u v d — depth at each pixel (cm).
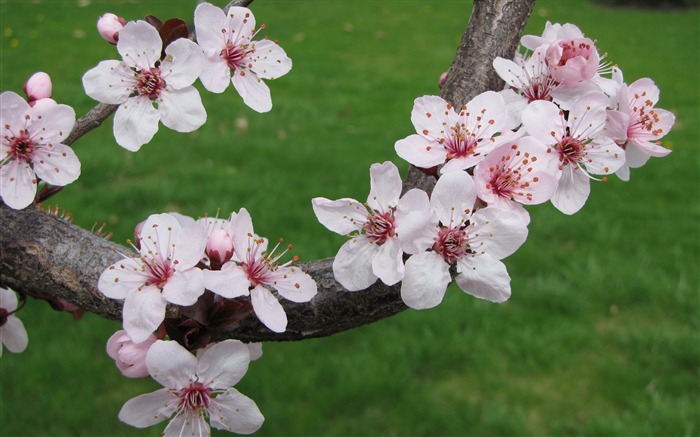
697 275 466
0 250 108
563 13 1320
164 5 1138
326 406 363
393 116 724
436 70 898
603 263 479
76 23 1004
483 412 361
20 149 110
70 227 111
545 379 388
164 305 101
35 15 1042
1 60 823
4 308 148
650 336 409
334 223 106
